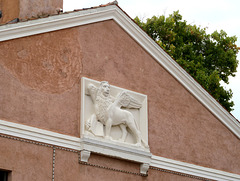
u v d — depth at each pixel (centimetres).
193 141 2162
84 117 1869
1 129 1681
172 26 3466
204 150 2186
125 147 1916
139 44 2100
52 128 1788
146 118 2027
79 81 1897
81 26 1958
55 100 1820
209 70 3456
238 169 2264
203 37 3553
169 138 2092
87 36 1962
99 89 1920
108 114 1912
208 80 3316
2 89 1722
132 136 1981
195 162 2142
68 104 1847
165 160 2044
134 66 2066
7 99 1722
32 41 1823
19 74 1767
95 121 1886
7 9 2067
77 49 1923
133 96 2019
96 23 2002
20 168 1691
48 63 1841
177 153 2098
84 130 1852
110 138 1900
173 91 2161
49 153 1759
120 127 1959
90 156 1845
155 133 2056
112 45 2022
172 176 2056
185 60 3375
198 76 3303
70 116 1839
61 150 1788
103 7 2003
